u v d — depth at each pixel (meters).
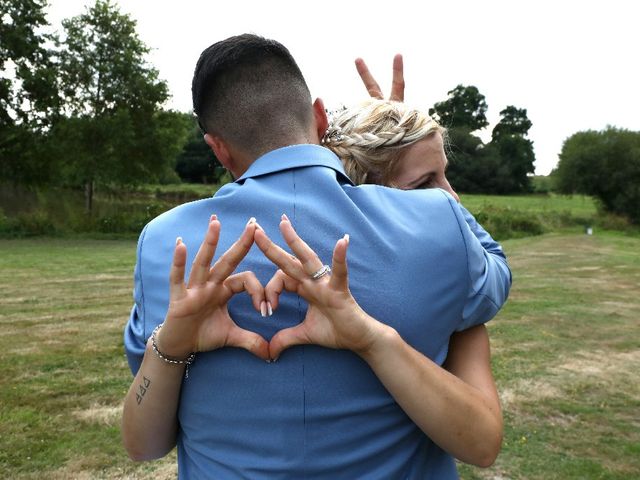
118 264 16.03
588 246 25.83
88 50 30.16
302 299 0.99
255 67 1.12
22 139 28.92
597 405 5.14
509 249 24.09
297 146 1.10
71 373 5.94
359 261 0.99
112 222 29.67
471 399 1.00
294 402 0.99
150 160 31.31
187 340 0.96
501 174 80.94
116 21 30.25
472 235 1.07
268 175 1.08
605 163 47.00
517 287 12.62
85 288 11.73
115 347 6.98
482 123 101.62
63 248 21.53
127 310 9.37
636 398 5.33
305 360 0.98
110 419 4.73
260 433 1.01
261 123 1.13
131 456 1.20
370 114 1.34
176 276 0.92
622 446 4.30
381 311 0.98
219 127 1.16
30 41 28.78
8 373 5.92
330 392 0.99
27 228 26.92
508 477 3.83
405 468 1.06
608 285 13.02
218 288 0.94
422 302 0.99
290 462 1.00
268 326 0.99
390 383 0.94
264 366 0.99
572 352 6.94
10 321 8.46
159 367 1.00
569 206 56.31
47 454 4.12
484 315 1.09
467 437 0.98
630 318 9.09
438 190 1.11
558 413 4.93
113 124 29.12
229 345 0.98
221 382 1.01
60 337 7.47
